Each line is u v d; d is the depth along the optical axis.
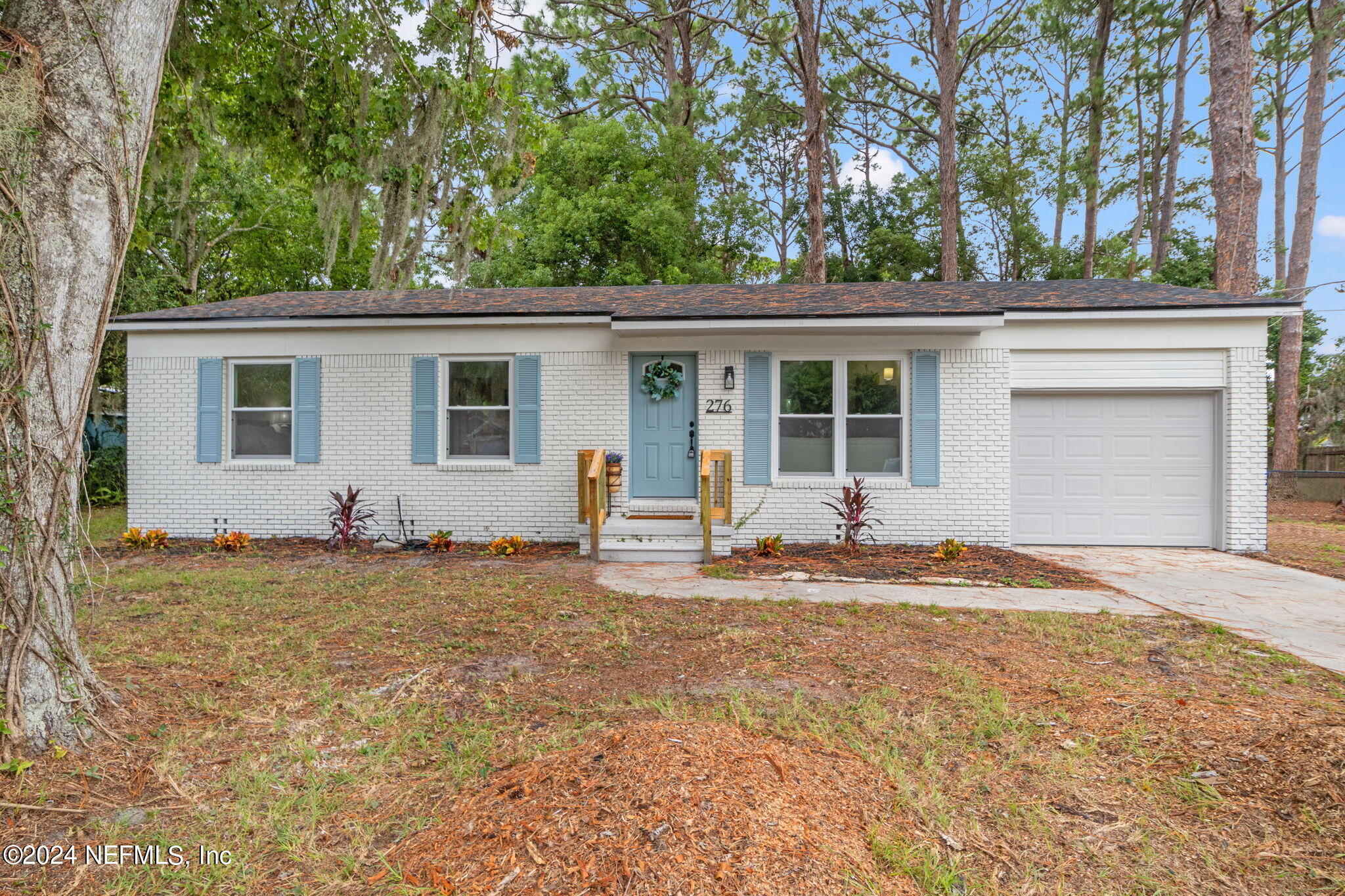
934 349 9.41
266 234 21.56
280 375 10.22
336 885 2.34
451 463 9.88
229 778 3.01
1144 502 9.58
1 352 3.01
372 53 7.54
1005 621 5.51
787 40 18.03
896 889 2.26
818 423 9.66
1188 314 9.00
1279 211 23.38
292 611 5.82
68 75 3.23
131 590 6.61
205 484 10.13
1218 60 13.16
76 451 3.33
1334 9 15.63
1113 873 2.39
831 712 3.67
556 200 21.80
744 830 2.33
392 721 3.62
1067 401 9.70
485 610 5.87
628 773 2.65
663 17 18.75
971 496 9.35
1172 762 3.11
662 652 4.75
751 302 10.06
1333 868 2.39
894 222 27.70
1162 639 5.05
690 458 9.80
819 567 7.96
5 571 3.03
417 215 7.89
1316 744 3.05
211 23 7.54
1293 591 6.74
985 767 3.09
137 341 10.18
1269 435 20.62
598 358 9.77
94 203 3.32
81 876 2.36
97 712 3.39
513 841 2.42
